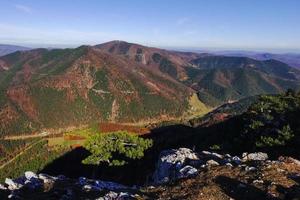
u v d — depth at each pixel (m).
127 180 70.31
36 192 30.61
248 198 24.62
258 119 67.06
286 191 24.81
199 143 91.75
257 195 24.86
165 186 29.38
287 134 53.03
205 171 30.89
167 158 41.22
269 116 64.44
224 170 30.45
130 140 65.00
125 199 26.06
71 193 29.89
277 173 28.50
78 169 122.88
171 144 106.06
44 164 143.38
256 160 33.94
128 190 30.39
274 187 25.55
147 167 75.19
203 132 108.12
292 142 51.97
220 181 27.92
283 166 30.45
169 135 151.38
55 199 28.89
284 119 62.03
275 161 31.89
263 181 26.98
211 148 70.00
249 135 64.00
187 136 117.69
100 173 72.81
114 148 62.88
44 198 29.03
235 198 24.81
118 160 64.44
